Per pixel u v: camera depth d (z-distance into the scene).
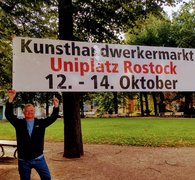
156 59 6.80
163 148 16.14
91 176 10.22
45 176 6.32
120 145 17.56
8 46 13.38
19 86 6.06
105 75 6.49
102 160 12.92
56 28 14.00
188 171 10.84
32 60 6.15
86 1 11.94
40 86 6.15
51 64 6.22
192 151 15.00
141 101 62.72
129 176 10.20
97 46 6.50
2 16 12.00
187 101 57.78
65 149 13.52
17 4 11.34
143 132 24.19
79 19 12.91
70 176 10.22
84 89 6.37
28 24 12.71
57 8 12.65
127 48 6.66
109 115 61.72
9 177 9.89
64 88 6.25
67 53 6.32
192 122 36.03
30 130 6.29
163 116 57.44
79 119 13.77
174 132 23.52
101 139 20.19
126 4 12.49
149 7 12.39
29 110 6.34
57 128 31.52
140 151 15.20
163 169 11.19
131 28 13.55
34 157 6.23
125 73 6.61
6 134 26.92
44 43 6.21
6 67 13.81
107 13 12.34
